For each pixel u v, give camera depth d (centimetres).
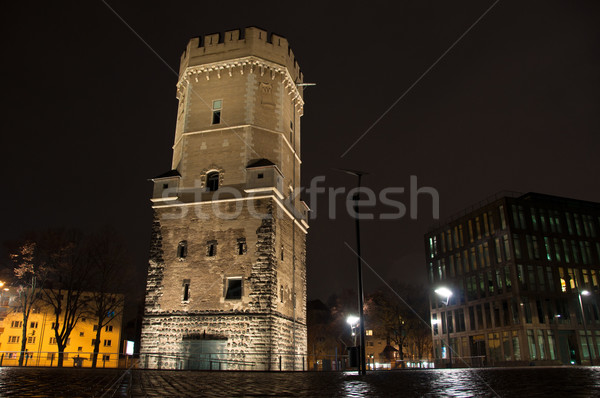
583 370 2502
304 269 4353
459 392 1093
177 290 3506
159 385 1367
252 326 3288
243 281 3409
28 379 1506
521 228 6006
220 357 3278
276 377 1947
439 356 6988
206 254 3547
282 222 3788
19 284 4912
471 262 6575
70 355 6675
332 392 1125
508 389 1164
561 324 5750
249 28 4103
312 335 8106
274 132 3938
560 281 5956
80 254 4844
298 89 4509
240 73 4009
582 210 6506
